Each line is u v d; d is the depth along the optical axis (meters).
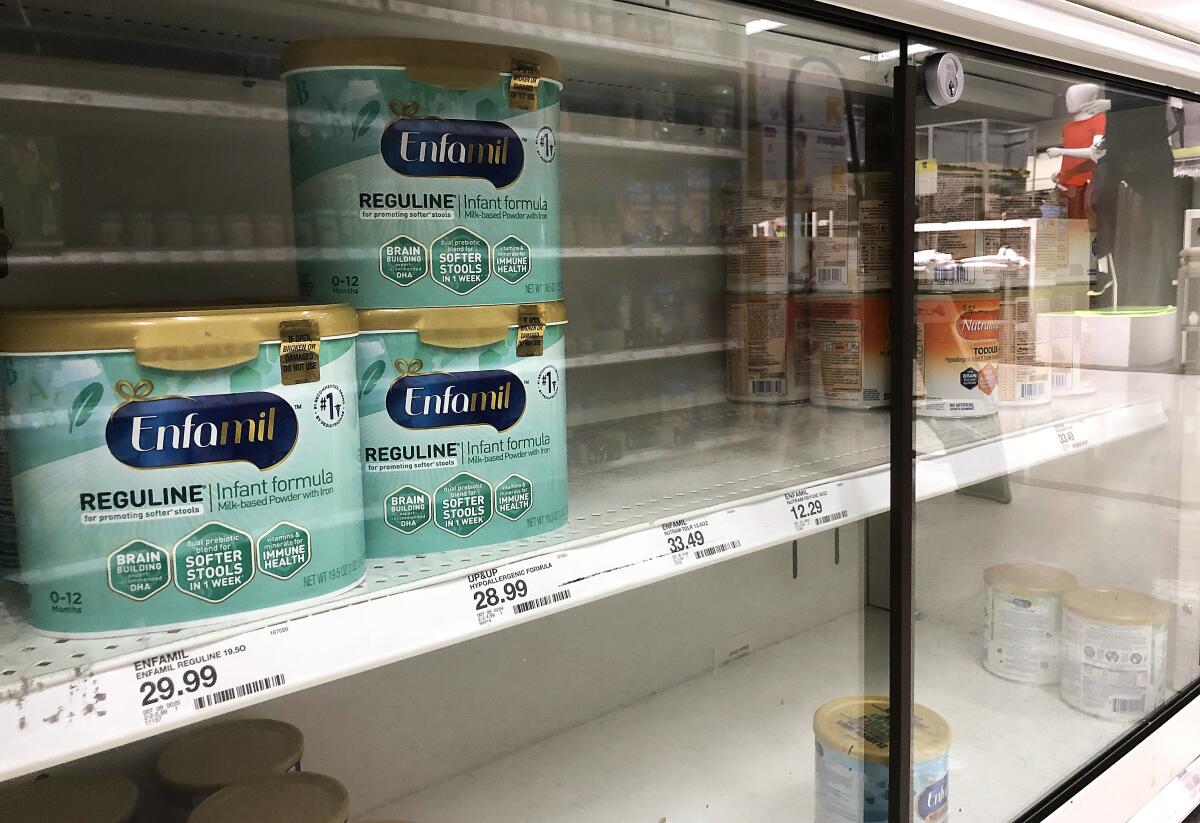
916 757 1.27
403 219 0.82
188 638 0.67
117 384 0.65
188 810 1.00
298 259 0.88
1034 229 1.51
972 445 1.37
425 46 0.81
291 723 1.20
